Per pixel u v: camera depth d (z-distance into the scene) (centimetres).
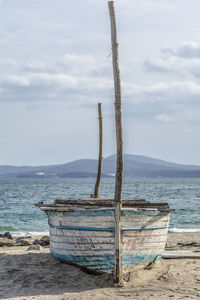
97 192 1711
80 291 942
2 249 1625
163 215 1117
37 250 1544
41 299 888
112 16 1055
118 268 991
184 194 7219
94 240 1038
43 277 1051
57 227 1145
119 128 1022
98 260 1041
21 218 3472
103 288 962
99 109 1722
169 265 1193
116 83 1035
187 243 1723
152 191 8375
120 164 1010
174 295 900
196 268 1159
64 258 1139
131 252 1035
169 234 2150
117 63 1043
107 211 1014
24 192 8106
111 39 1053
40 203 1283
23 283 1007
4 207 4628
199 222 3044
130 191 8306
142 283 1004
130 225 1021
